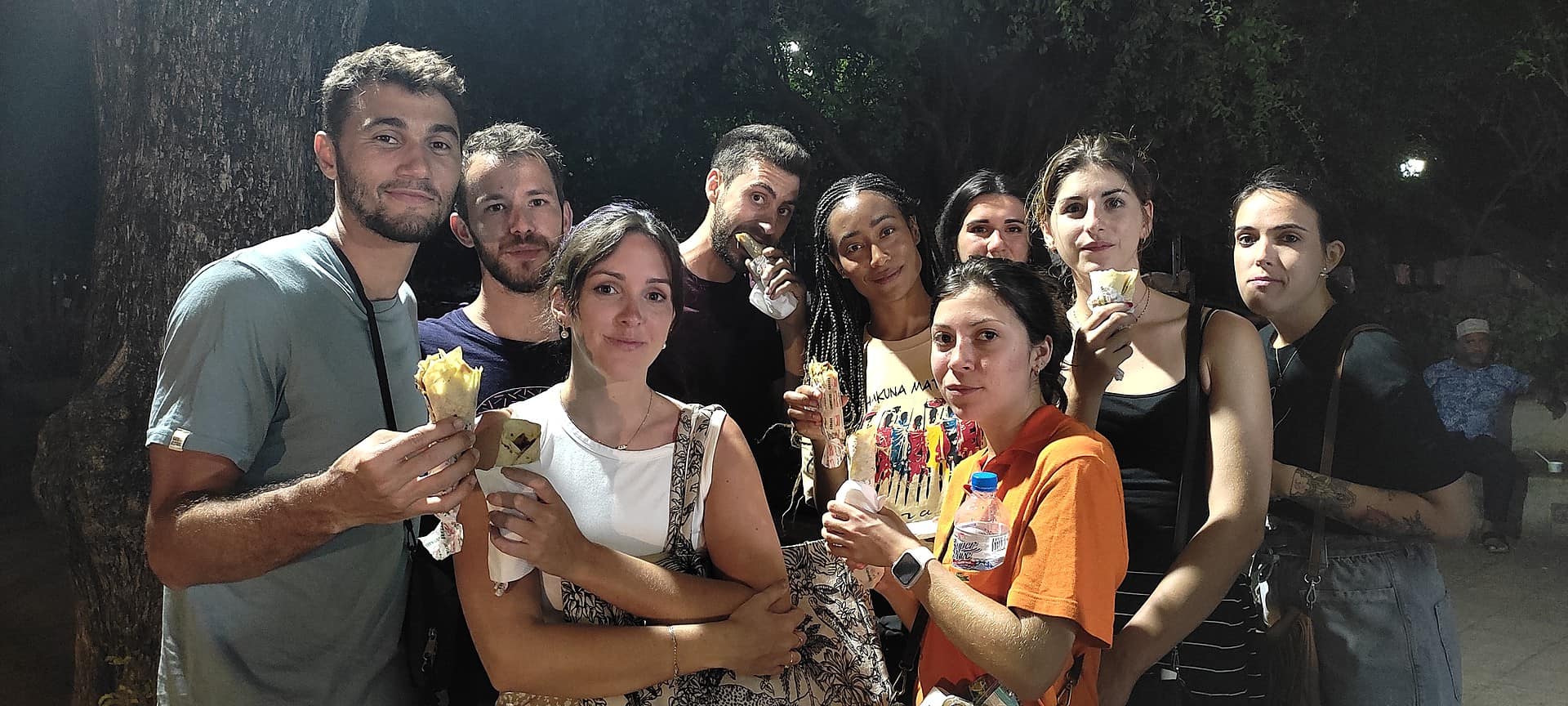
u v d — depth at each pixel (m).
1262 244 2.82
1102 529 2.00
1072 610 1.93
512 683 2.04
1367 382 2.69
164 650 2.33
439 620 2.38
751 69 11.05
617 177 11.27
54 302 19.02
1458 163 16.38
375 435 1.88
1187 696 2.47
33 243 16.14
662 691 2.09
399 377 2.49
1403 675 2.65
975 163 13.00
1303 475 2.73
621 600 2.04
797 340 3.72
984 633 1.97
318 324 2.28
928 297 3.41
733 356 3.76
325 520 1.89
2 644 6.03
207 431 2.11
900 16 10.05
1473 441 3.68
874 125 12.06
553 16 9.63
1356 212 15.59
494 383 3.14
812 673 2.19
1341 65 12.15
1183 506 2.46
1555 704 4.94
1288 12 11.55
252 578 2.08
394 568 2.41
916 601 2.46
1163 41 10.50
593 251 2.13
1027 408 2.26
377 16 8.86
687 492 2.15
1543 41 12.59
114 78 3.91
